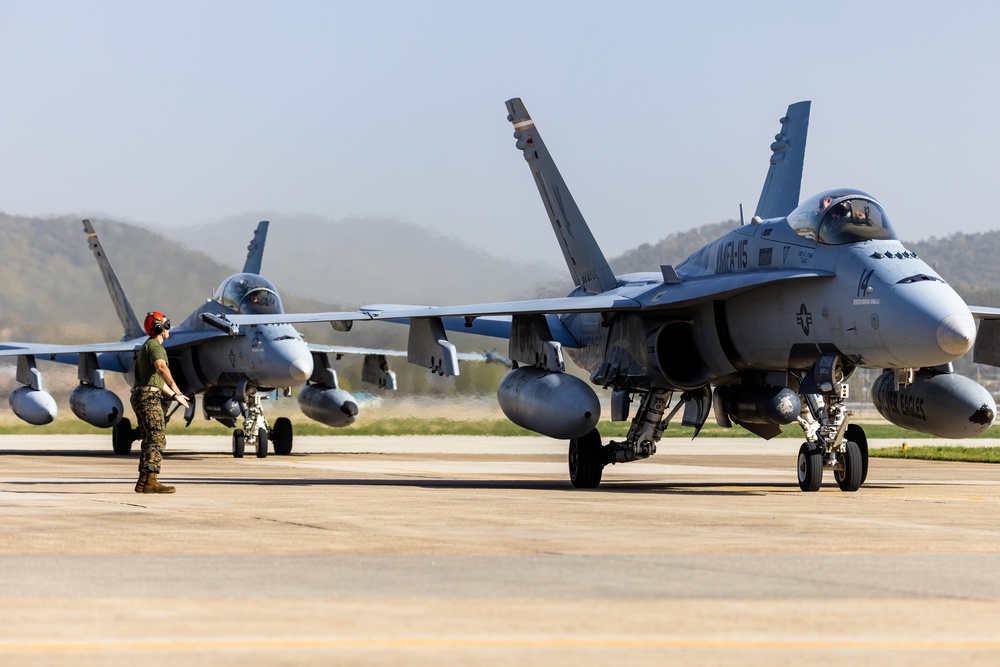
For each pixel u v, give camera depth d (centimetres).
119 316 12144
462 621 2220
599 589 2605
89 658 1878
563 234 7606
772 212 8638
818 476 5841
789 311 5806
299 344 9256
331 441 13712
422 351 6694
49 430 15662
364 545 3375
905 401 6681
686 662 1888
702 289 6003
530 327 6562
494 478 7256
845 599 2492
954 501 5216
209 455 10188
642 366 6475
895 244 5619
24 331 17575
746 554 3231
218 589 2584
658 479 7325
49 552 3198
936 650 1995
